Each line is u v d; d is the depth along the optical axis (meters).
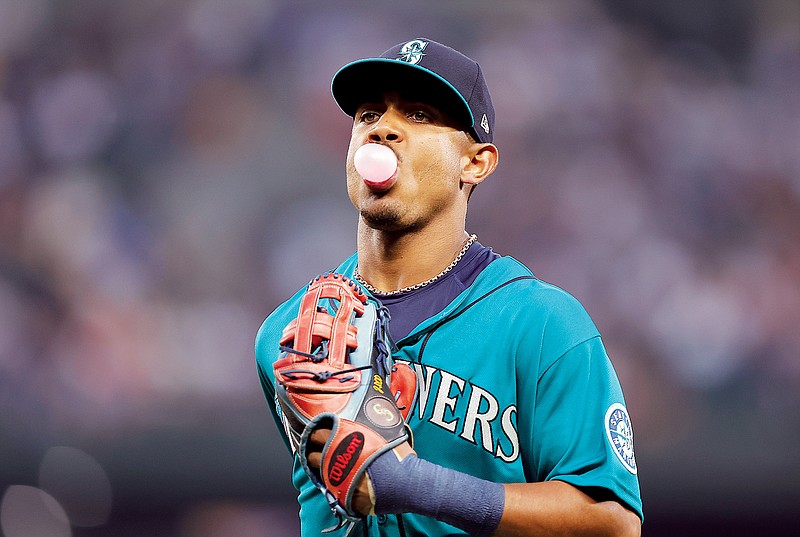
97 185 38.62
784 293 39.94
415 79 8.56
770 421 35.72
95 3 40.88
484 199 40.66
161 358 35.38
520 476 8.37
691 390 37.16
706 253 40.66
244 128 40.78
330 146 41.31
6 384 32.97
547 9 44.69
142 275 37.03
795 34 45.53
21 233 36.53
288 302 9.79
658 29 45.16
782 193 42.44
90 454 28.95
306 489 9.32
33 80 39.59
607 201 40.72
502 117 41.81
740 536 29.00
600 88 42.91
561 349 8.25
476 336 8.45
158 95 40.25
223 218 39.09
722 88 44.38
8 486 28.88
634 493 8.17
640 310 38.84
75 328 34.88
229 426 30.50
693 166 42.19
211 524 28.33
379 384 7.88
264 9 42.28
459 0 44.25
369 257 9.04
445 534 8.33
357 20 43.28
